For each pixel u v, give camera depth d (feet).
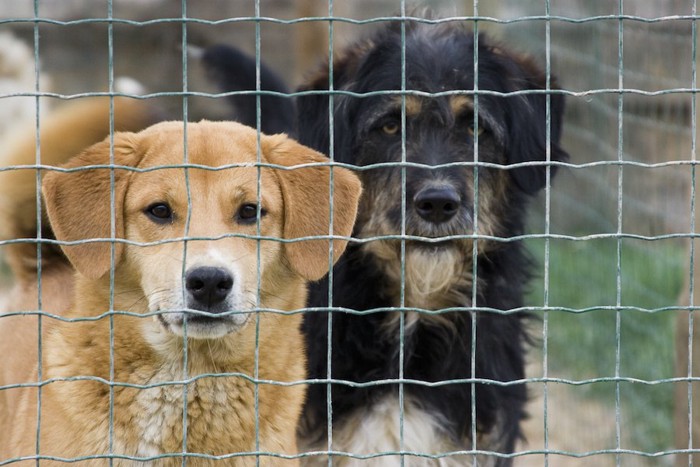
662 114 45.27
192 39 72.49
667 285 45.27
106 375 24.14
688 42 42.22
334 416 30.99
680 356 32.12
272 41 74.59
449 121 31.01
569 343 49.47
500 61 32.60
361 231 31.76
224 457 22.39
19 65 69.46
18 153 31.07
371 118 31.58
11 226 31.19
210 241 23.57
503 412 31.78
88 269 23.58
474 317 22.93
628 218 48.91
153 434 24.36
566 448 42.65
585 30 52.85
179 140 25.02
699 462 30.63
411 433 30.63
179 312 22.15
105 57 72.33
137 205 24.35
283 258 25.44
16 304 31.01
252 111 41.01
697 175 31.32
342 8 58.23
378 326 31.42
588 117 53.83
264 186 24.95
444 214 29.78
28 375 27.20
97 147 24.73
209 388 24.66
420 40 32.32
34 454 24.14
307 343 31.17
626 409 43.88
